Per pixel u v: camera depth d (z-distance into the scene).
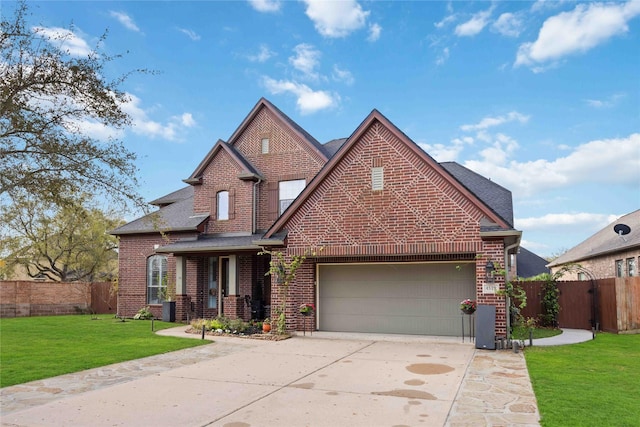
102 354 12.05
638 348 13.18
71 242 33.38
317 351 12.55
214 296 21.06
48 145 8.84
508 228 13.05
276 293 15.87
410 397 7.94
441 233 13.88
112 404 7.65
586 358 11.41
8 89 8.53
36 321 21.36
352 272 16.31
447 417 6.81
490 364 10.62
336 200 15.24
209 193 22.19
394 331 15.70
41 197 9.27
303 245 15.54
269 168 21.66
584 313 19.06
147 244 22.59
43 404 7.66
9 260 30.25
